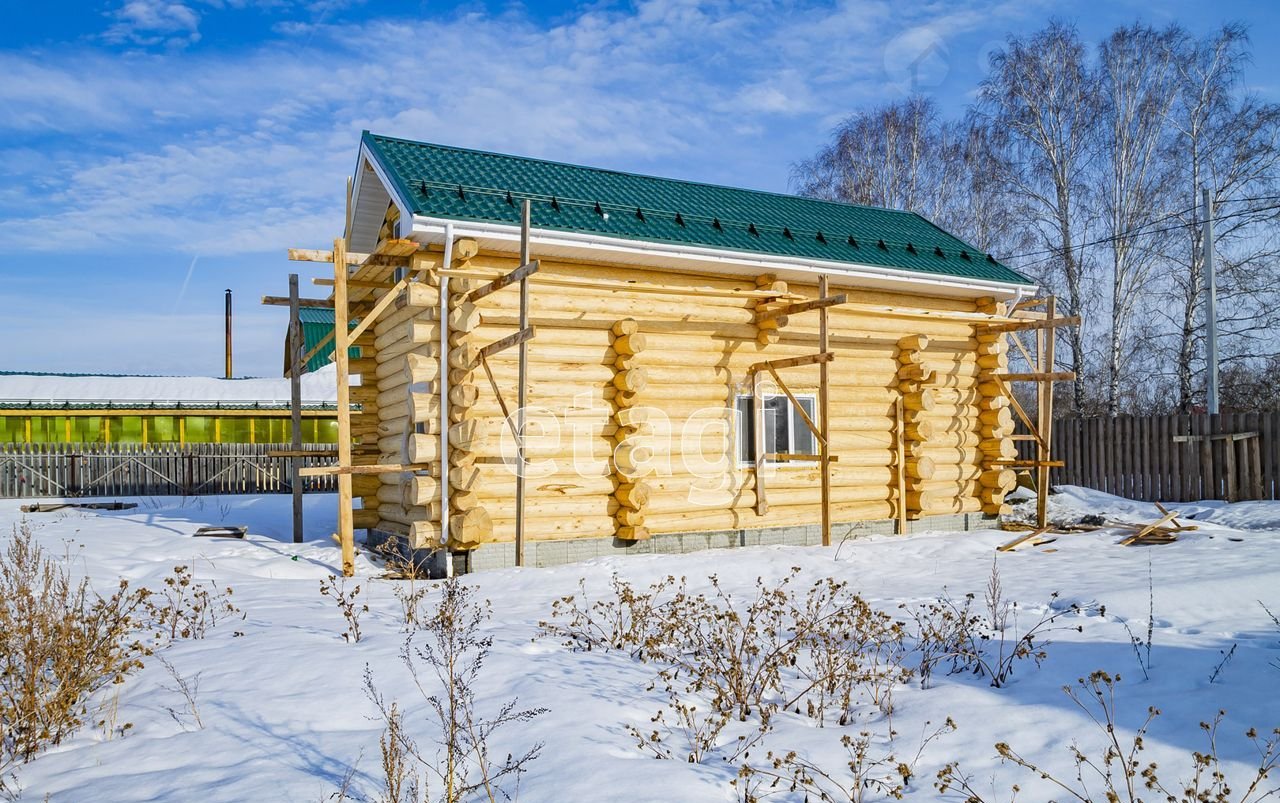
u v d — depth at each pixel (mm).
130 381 27188
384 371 12938
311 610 7680
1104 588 8008
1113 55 22234
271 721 4668
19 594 5754
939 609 6668
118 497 22000
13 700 4613
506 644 6246
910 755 4297
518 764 3885
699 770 4023
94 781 3988
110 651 5703
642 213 11641
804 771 4035
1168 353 22984
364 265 10531
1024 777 3986
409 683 5238
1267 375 23281
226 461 24219
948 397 14156
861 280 12789
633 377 10906
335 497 21625
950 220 26156
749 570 10023
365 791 3781
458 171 11273
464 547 10164
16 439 24734
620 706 4855
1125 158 22203
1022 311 15062
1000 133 23781
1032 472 17656
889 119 26625
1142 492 16156
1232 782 3820
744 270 11953
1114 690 5094
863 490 13289
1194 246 21516
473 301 10297
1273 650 5766
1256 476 14477
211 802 3666
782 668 5898
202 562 10391
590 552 10969
